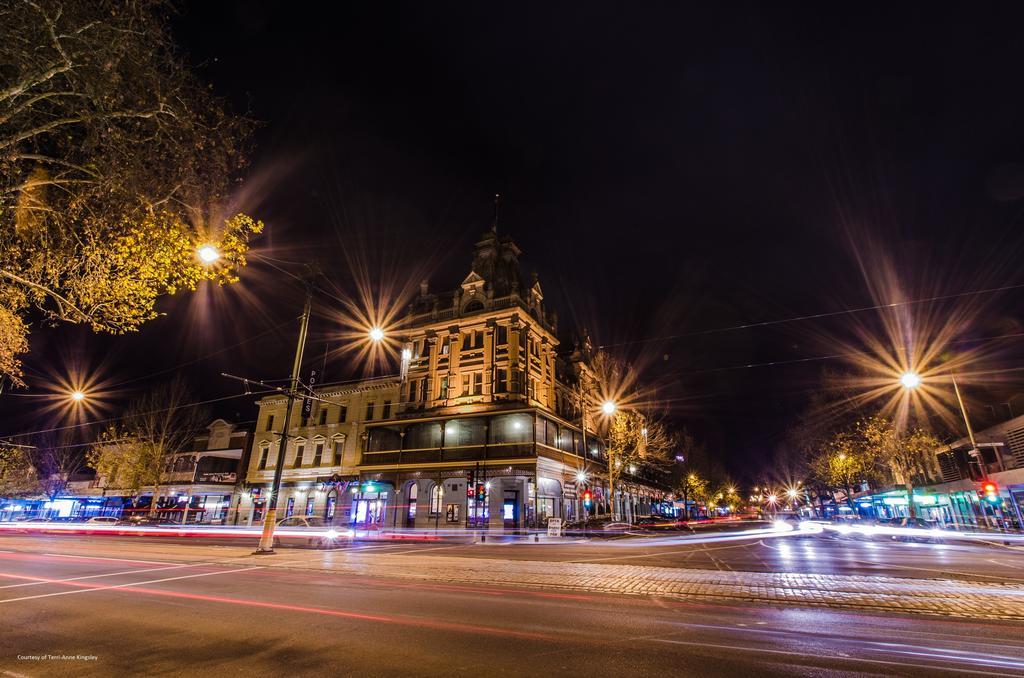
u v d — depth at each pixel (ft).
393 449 127.95
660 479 223.71
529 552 64.95
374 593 30.45
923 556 56.24
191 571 41.75
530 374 129.08
